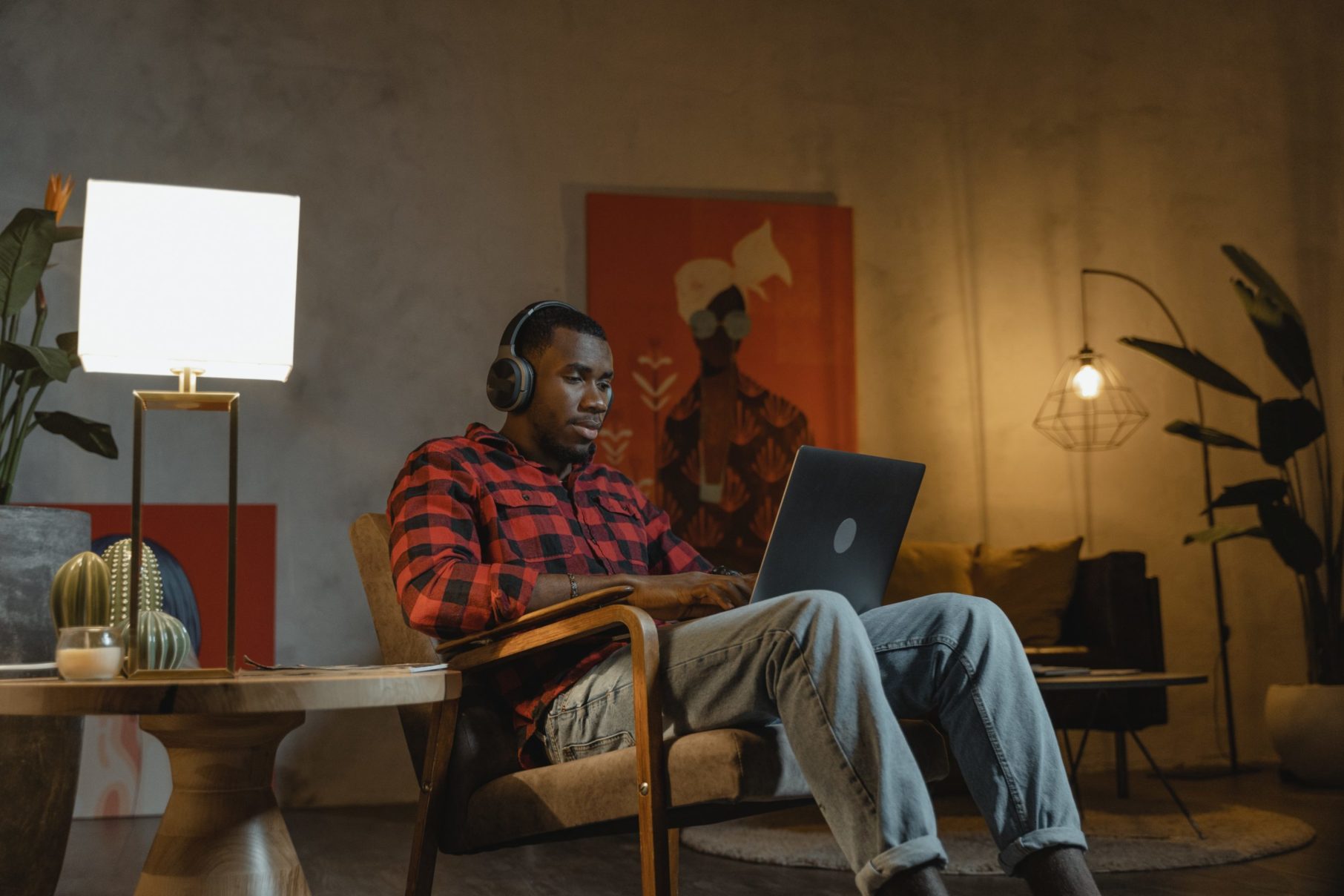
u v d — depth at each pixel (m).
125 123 4.43
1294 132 5.52
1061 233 5.25
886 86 5.14
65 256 4.34
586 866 3.07
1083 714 4.20
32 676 2.35
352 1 4.68
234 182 4.50
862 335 5.01
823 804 1.48
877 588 1.90
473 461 2.07
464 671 1.91
